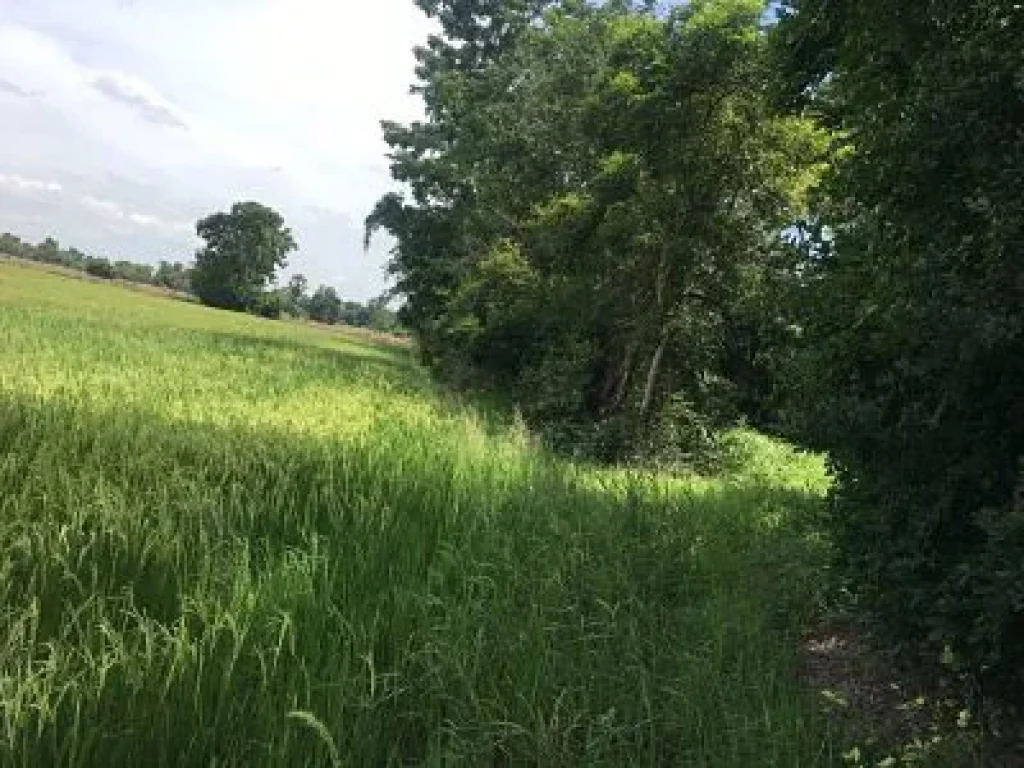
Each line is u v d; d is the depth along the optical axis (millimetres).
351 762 5148
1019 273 5688
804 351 7633
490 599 7301
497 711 5824
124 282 138125
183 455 9680
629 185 21828
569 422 23016
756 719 5867
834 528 7152
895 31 7375
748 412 24203
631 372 23047
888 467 6445
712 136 19953
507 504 9648
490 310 29891
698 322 21500
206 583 6441
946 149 6492
